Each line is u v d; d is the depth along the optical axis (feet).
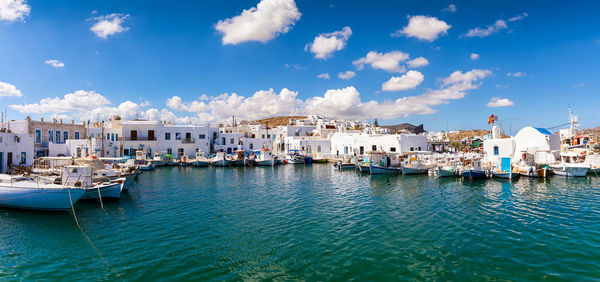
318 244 45.21
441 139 273.95
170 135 226.99
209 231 51.42
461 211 63.72
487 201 73.00
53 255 41.16
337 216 60.85
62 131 177.99
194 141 231.09
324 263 38.75
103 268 37.40
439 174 115.75
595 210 62.64
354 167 160.66
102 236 48.65
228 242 46.09
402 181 109.29
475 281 33.91
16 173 88.84
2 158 95.96
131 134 220.84
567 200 72.69
